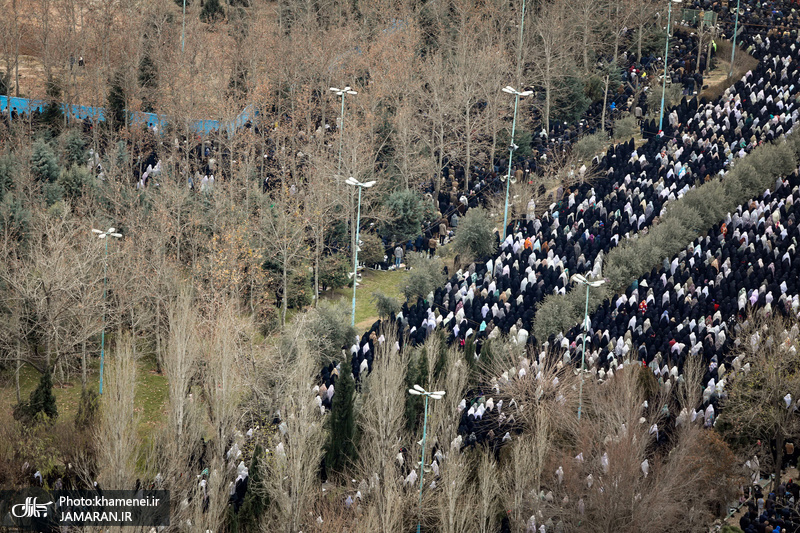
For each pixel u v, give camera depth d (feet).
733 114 271.90
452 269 231.91
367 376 167.32
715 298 191.21
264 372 167.63
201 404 167.63
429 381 165.07
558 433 156.97
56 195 239.91
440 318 191.01
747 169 238.07
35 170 247.09
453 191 265.75
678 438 150.71
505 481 144.05
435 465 148.05
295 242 214.28
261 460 141.08
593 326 185.16
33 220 209.97
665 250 214.69
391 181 265.54
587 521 137.49
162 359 192.95
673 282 197.67
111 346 195.52
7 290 186.91
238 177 251.19
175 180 246.27
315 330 183.42
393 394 146.92
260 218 224.53
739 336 175.73
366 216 239.30
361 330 209.05
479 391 171.73
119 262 193.88
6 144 255.70
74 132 276.00
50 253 190.49
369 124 266.98
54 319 175.94
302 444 136.87
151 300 196.24
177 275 201.67
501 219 248.93
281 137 276.00
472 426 160.86
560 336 181.88
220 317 169.99
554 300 189.26
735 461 147.54
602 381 165.78
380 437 144.97
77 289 180.45
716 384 167.12
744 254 205.46
